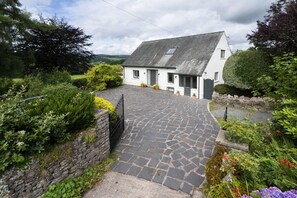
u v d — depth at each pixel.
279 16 8.48
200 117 8.33
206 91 13.23
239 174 2.76
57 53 15.72
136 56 20.64
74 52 16.56
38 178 2.94
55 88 7.49
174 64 15.87
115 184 3.67
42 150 3.01
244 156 2.67
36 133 2.84
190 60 15.08
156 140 5.73
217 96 11.25
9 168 2.58
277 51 8.56
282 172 2.36
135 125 7.17
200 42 16.33
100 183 3.71
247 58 10.50
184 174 3.97
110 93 15.16
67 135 3.41
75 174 3.68
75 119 3.57
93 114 4.20
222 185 2.62
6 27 10.44
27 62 13.31
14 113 2.94
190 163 4.40
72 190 3.32
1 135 2.66
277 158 2.61
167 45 19.02
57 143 3.33
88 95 4.42
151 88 17.88
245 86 10.78
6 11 10.78
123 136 6.09
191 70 13.91
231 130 3.68
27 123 2.94
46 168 3.04
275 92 3.81
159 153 4.90
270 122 3.90
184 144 5.43
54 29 13.91
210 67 14.26
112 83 18.16
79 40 16.73
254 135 3.36
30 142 2.86
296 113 2.85
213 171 3.18
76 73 17.48
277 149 2.72
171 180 3.77
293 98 3.22
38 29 13.35
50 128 3.04
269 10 9.41
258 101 9.42
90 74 16.66
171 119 7.99
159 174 3.98
